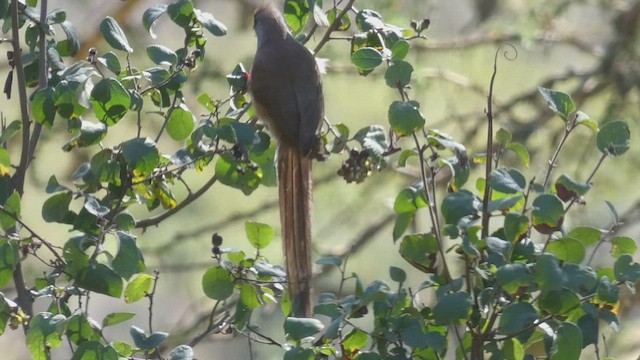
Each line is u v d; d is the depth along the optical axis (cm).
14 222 781
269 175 933
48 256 1822
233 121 840
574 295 714
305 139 1010
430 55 1945
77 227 826
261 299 821
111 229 819
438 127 1844
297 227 999
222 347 2209
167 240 1827
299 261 980
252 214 1788
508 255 723
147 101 1698
